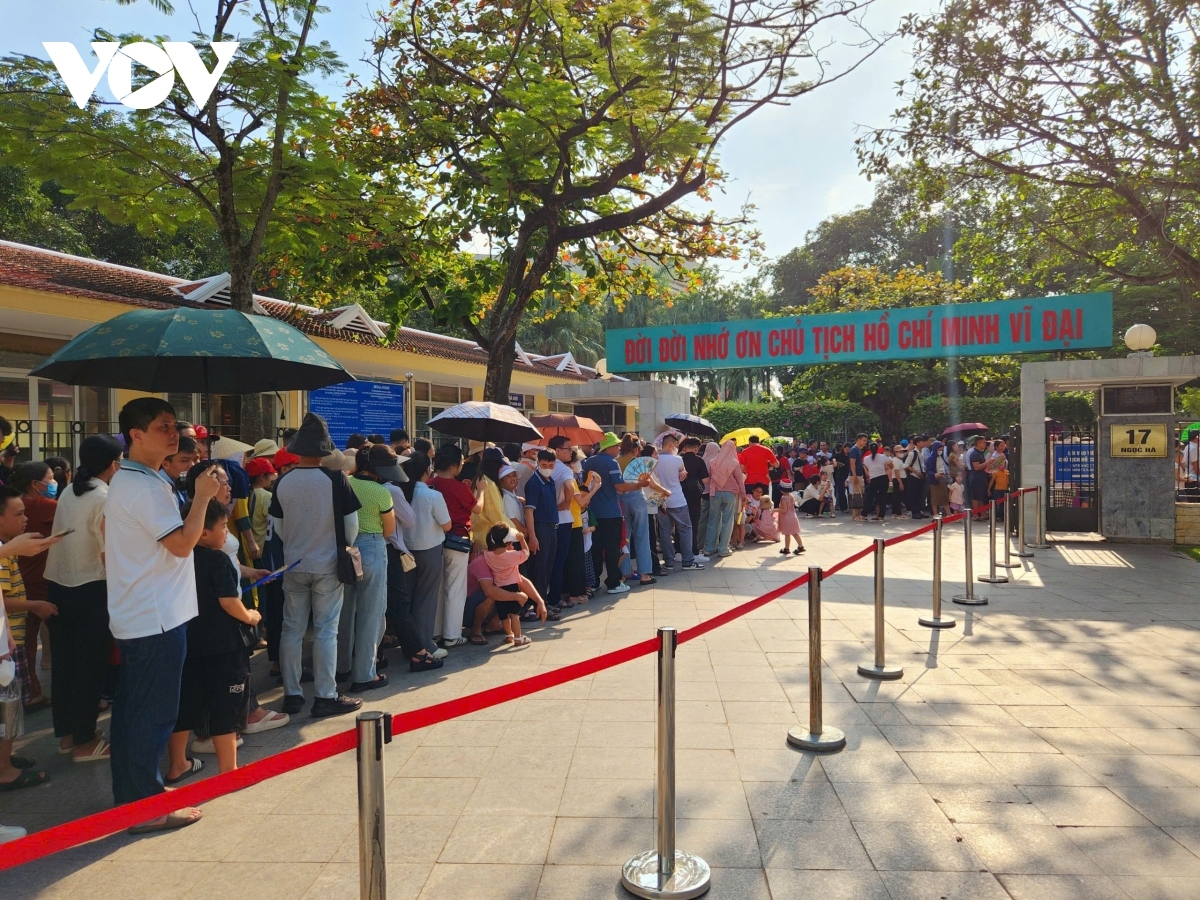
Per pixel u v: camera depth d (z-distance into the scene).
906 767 4.24
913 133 12.84
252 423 10.40
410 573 6.41
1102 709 5.12
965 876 3.18
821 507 18.64
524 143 10.85
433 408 17.81
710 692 5.54
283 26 9.58
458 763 4.38
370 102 11.92
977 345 13.20
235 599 4.13
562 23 11.00
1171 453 12.77
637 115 10.59
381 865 2.21
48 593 4.63
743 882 3.15
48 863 3.41
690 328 14.81
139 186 9.72
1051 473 13.97
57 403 11.02
